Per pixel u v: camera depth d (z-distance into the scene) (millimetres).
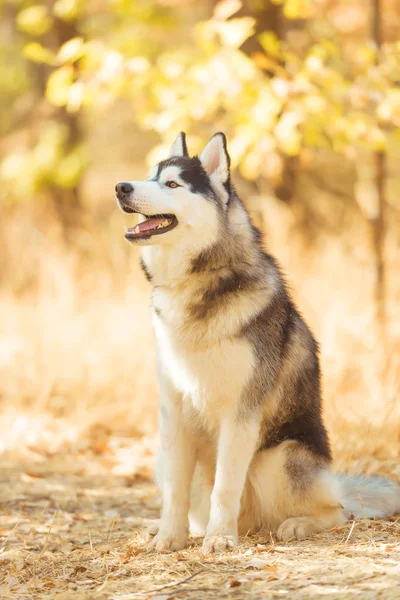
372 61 9062
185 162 5484
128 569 4867
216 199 5422
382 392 8773
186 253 5270
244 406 5266
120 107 20250
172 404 5438
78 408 9914
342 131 8938
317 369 5945
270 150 9016
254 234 5625
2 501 7023
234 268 5324
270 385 5410
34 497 7148
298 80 8633
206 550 5086
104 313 11766
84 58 9367
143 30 14180
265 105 8414
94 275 12734
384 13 12000
